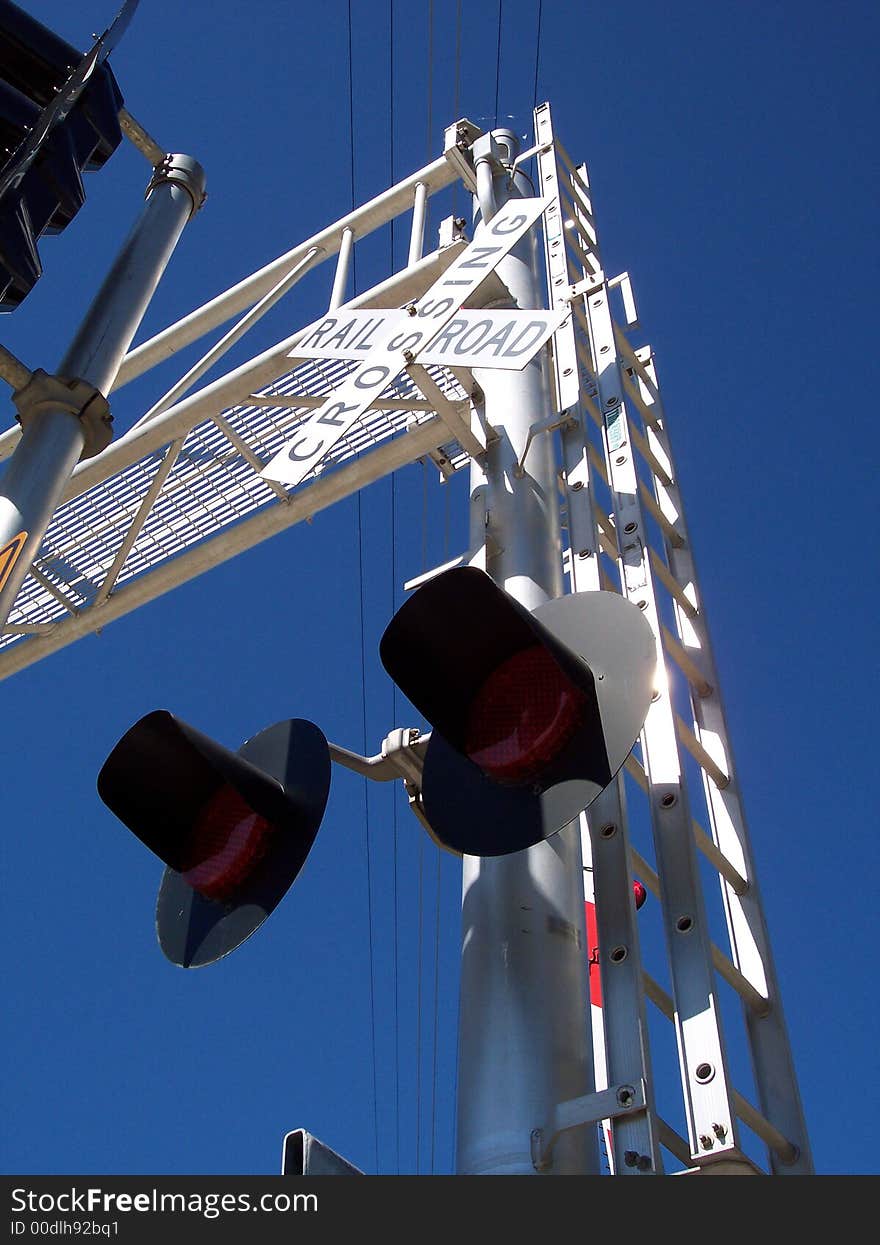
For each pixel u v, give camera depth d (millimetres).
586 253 7078
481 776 3521
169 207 5105
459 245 6840
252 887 3893
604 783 3209
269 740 4246
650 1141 3049
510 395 5316
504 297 5703
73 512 7562
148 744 3910
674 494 6305
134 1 4496
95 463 6969
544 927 3668
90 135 4367
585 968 3703
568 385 5238
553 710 3389
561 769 3342
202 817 4020
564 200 7340
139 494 7504
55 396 4281
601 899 3719
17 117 4066
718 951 4207
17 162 3996
